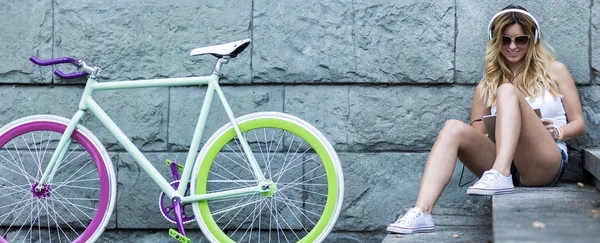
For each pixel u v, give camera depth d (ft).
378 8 16.89
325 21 16.98
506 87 14.12
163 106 17.30
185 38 17.19
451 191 17.16
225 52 15.37
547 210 11.94
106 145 17.38
